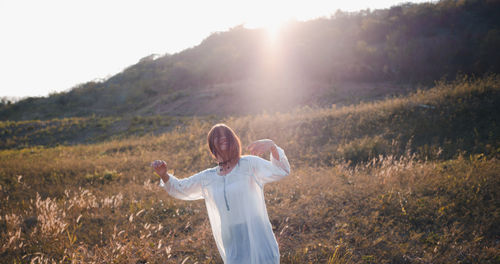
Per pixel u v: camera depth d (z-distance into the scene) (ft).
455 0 153.58
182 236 14.43
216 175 7.34
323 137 37.01
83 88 210.38
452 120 32.78
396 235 12.64
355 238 12.55
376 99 77.82
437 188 16.78
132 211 17.63
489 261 10.43
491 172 17.69
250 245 7.07
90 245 13.84
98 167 32.83
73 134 84.02
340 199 16.85
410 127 33.88
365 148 30.58
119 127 85.15
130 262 11.91
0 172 32.01
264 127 42.80
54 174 30.14
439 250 11.37
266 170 7.23
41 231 14.99
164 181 7.32
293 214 15.29
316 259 11.25
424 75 94.84
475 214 13.64
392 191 16.60
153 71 225.35
